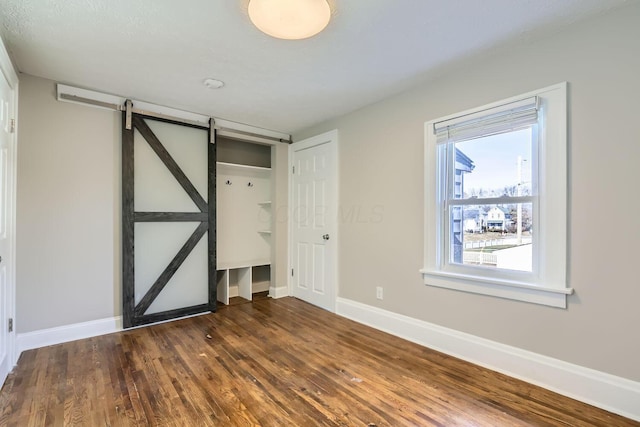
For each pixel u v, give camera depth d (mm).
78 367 2266
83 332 2811
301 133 4133
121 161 3004
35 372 2188
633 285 1721
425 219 2701
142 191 3113
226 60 2305
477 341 2350
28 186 2562
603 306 1812
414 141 2791
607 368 1797
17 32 1942
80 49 2152
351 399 1900
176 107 3264
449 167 2613
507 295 2184
